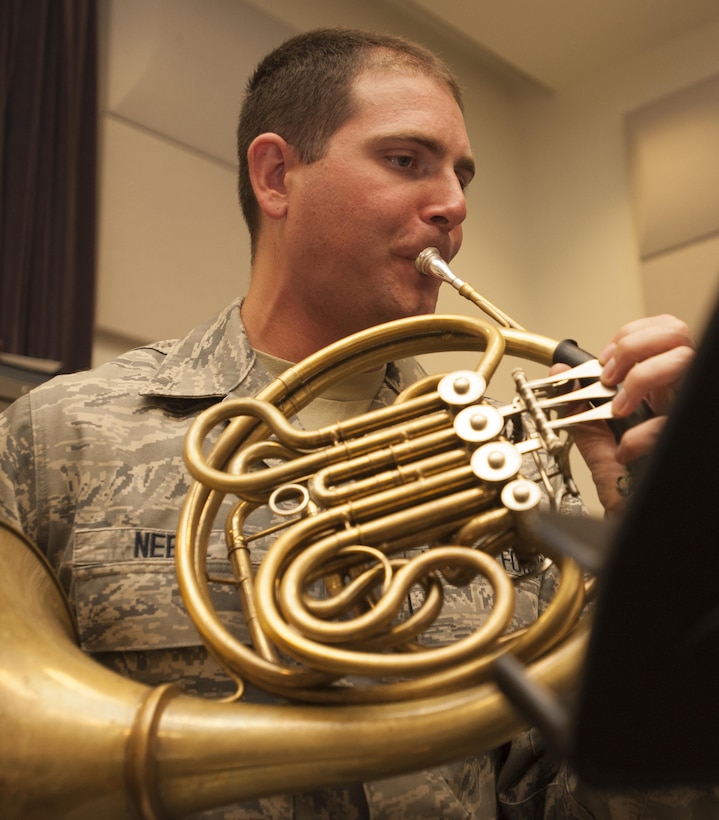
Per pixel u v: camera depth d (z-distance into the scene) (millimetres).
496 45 3258
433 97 1188
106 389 1098
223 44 2633
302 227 1173
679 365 777
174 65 2514
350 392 1182
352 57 1213
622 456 748
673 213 3084
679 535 345
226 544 917
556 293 3293
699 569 354
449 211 1136
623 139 3283
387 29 3105
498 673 434
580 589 695
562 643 679
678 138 3133
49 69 2227
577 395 835
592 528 431
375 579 707
